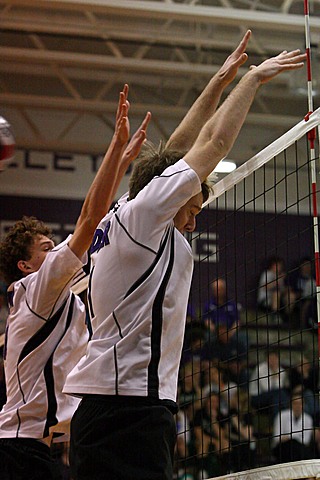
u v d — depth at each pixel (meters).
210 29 14.80
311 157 4.19
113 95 16.42
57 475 3.96
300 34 14.74
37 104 15.98
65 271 3.60
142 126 3.55
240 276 14.65
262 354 14.26
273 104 16.84
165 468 2.85
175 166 3.07
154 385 2.92
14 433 3.86
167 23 14.59
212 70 15.67
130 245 3.02
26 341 3.86
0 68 15.60
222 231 14.43
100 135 16.59
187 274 3.13
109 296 3.04
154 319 2.97
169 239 3.11
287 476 3.82
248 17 13.70
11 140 4.04
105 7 13.24
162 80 16.20
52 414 3.86
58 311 3.89
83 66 15.61
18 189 16.23
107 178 3.31
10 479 3.84
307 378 13.66
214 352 12.80
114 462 2.85
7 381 4.00
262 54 15.40
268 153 4.46
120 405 2.90
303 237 15.48
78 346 3.95
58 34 14.63
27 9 14.12
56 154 16.56
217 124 3.12
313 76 15.09
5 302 15.15
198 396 12.08
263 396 12.79
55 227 16.30
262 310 14.95
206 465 10.57
